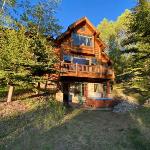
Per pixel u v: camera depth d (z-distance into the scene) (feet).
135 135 71.77
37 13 99.71
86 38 124.26
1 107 81.05
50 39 107.76
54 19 103.86
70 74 103.14
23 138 64.59
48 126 72.33
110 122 80.84
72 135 68.74
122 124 79.61
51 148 61.67
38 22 99.86
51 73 97.96
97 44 128.98
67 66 103.45
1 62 83.87
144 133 73.51
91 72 109.60
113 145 65.92
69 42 118.11
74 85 117.39
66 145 63.57
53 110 83.87
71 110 90.12
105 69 114.52
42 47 93.97
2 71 82.84
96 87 123.95
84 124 76.74
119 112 93.20
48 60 93.50
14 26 93.25
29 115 77.92
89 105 103.19
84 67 108.47
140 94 122.21
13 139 63.72
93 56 126.21
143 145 66.49
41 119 76.02
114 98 116.06
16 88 106.73
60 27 106.32
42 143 63.36
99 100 100.37
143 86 109.19
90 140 67.15
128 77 147.84
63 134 68.80
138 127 77.41
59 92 100.63
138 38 102.63
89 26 125.29
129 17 106.93
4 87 106.22
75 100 114.73
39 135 66.95
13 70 85.35
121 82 151.74
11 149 59.62
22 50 86.84
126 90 133.08
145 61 102.37
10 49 84.84
